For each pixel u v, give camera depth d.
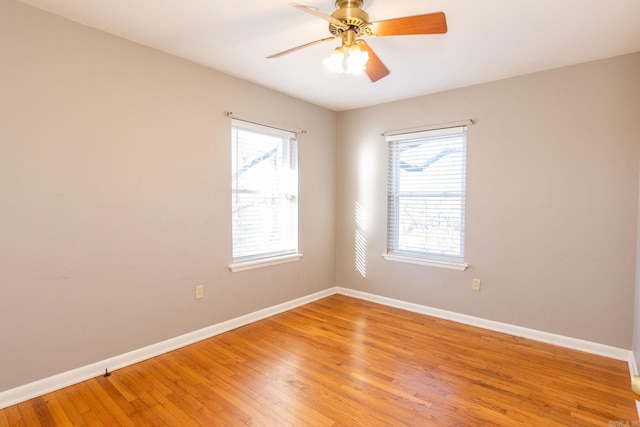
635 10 1.96
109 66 2.32
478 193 3.22
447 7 1.95
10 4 1.93
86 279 2.25
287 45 2.50
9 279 1.95
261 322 3.35
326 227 4.20
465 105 3.28
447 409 1.96
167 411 1.93
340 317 3.49
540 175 2.90
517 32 2.23
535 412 1.94
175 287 2.73
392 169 3.87
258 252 3.45
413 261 3.66
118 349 2.42
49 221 2.09
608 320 2.65
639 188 2.48
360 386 2.20
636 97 2.52
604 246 2.65
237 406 1.98
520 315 3.03
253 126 3.27
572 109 2.75
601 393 2.13
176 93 2.69
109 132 2.33
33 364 2.05
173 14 2.08
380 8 1.97
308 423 1.84
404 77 3.05
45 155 2.06
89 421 1.84
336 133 4.29
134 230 2.48
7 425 1.80
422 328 3.20
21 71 1.97
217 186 2.99
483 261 3.22
